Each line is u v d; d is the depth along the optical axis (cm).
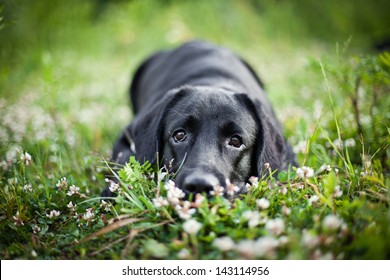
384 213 127
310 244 117
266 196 130
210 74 166
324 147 155
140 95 203
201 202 125
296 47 356
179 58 181
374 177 131
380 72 151
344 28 392
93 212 132
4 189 141
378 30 382
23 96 224
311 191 133
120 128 190
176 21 361
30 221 135
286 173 134
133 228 125
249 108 145
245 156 141
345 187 136
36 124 174
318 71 159
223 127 140
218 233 124
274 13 395
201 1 396
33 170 151
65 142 167
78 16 363
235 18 389
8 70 266
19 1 298
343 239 121
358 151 151
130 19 371
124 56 342
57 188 142
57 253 127
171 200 124
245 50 347
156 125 144
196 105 142
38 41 315
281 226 120
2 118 183
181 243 121
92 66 304
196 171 131
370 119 157
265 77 271
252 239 121
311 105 190
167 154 142
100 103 222
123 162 150
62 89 232
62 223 134
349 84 157
